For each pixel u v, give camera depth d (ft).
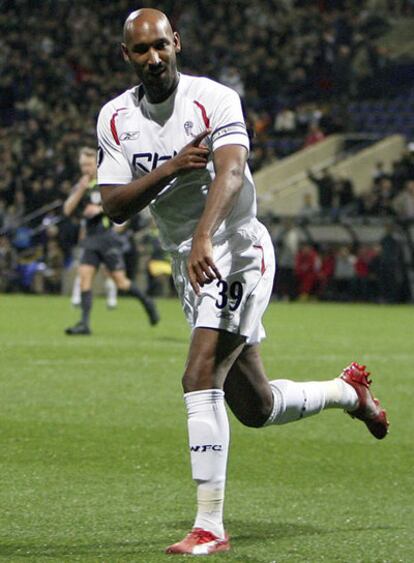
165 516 58.13
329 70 351.46
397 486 67.26
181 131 52.13
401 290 273.54
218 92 52.06
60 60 378.73
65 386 106.32
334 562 49.60
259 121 339.16
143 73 51.19
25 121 363.97
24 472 68.85
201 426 50.88
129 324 186.29
